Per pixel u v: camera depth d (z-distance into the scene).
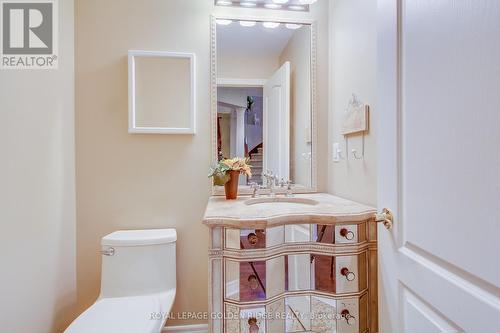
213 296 1.18
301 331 1.21
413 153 0.86
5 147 1.12
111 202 1.70
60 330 1.50
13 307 1.15
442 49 0.73
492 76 0.58
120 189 1.71
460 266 0.68
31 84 1.30
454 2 0.68
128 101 1.69
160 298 1.48
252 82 1.84
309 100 1.89
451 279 0.71
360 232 1.24
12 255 1.15
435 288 0.77
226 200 1.63
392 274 0.99
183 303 1.76
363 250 1.24
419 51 0.82
